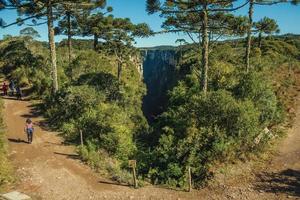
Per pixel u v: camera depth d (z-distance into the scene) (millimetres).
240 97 21734
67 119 23922
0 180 14953
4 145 19109
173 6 22469
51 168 16984
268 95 21891
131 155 19906
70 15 35250
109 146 19969
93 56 39562
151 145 23047
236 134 17844
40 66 37875
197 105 19047
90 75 31734
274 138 20141
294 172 16109
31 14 27219
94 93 25734
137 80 53594
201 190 14945
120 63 44562
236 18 24609
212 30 26141
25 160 17797
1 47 44438
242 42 61625
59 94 26766
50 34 26891
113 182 15758
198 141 17359
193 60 41188
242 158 17172
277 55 49781
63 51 48812
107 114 22984
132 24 40375
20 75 35844
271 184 14992
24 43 43688
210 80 28750
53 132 22609
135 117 30250
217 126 18031
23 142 20547
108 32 41312
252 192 14352
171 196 14445
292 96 28281
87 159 18047
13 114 26578
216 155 16719
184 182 15672
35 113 26953
